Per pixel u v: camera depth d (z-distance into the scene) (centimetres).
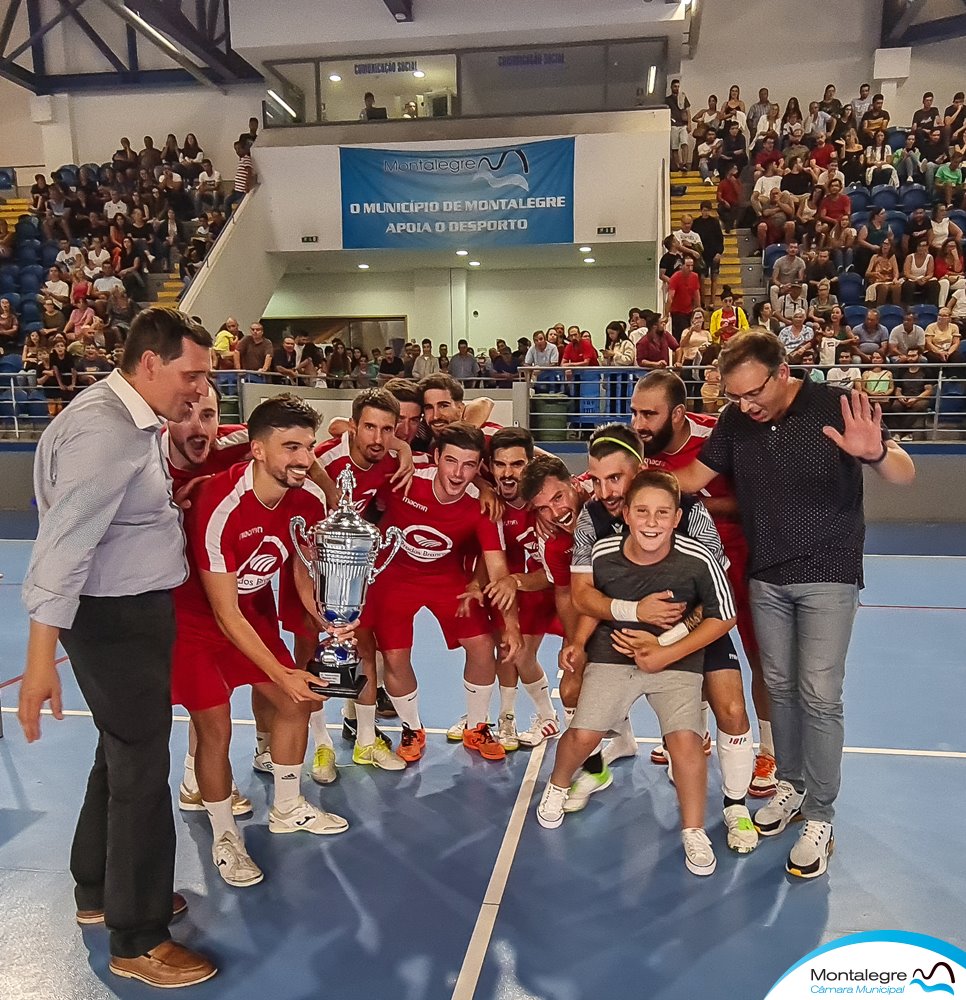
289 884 221
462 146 1146
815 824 223
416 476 270
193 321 169
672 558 231
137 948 182
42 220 1310
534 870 226
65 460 157
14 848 238
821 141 1155
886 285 970
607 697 237
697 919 202
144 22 1168
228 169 1430
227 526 210
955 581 577
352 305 1448
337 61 1203
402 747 300
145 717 175
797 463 213
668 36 1136
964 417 845
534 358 990
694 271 972
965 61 1266
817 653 214
